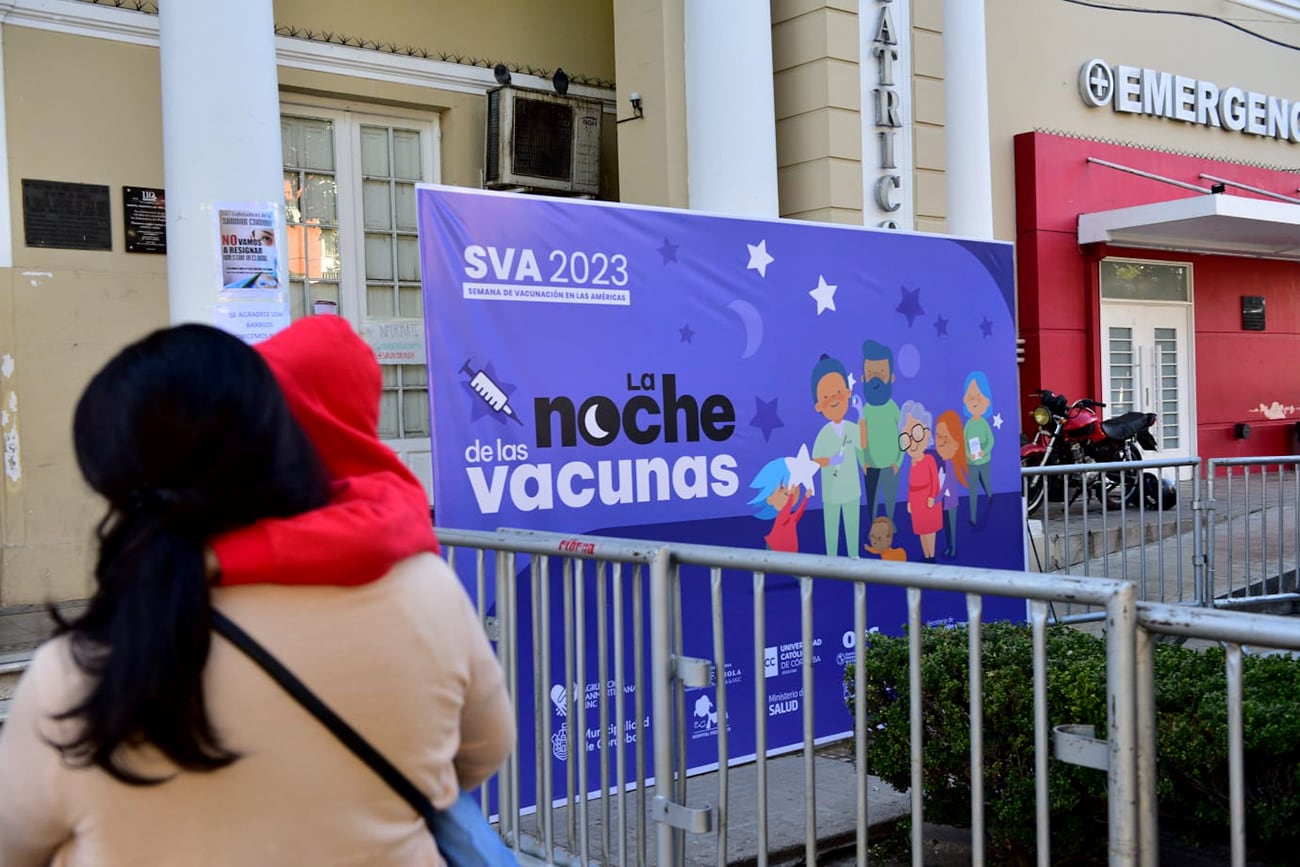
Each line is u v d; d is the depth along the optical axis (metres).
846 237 5.18
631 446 4.49
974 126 8.29
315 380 1.48
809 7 7.28
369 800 1.29
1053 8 11.78
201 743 1.17
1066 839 3.24
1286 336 14.00
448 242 4.05
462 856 1.45
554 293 4.30
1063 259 11.63
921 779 2.53
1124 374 12.37
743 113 6.75
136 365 1.26
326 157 7.25
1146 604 2.14
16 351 5.89
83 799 1.20
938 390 5.53
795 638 4.89
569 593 3.28
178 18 5.01
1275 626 1.94
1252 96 13.45
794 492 4.97
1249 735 2.97
